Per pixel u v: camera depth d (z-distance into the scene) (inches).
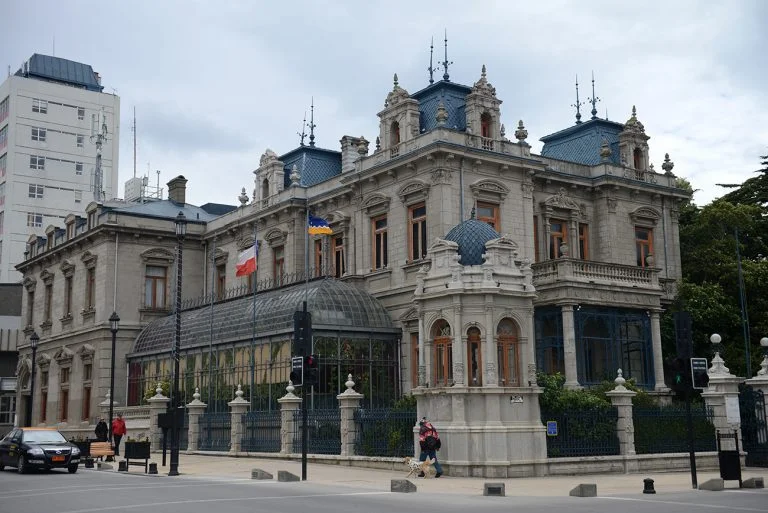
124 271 2228.1
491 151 1640.0
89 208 2327.8
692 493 848.3
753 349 1759.4
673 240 1952.5
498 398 1070.4
